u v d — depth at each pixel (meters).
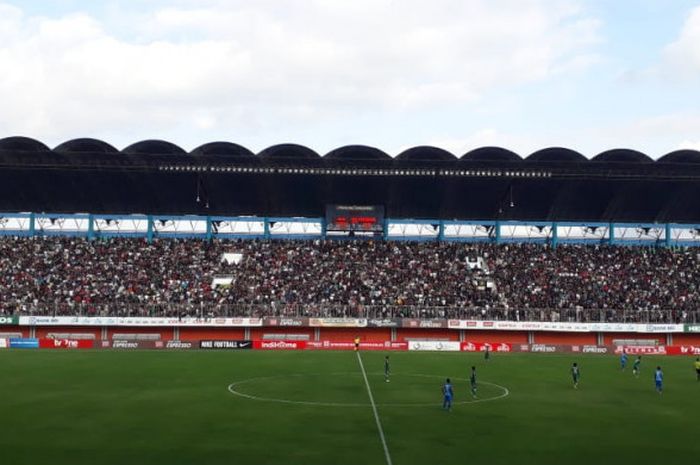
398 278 100.12
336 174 98.81
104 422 40.81
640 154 92.38
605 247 108.12
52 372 64.00
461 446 35.28
